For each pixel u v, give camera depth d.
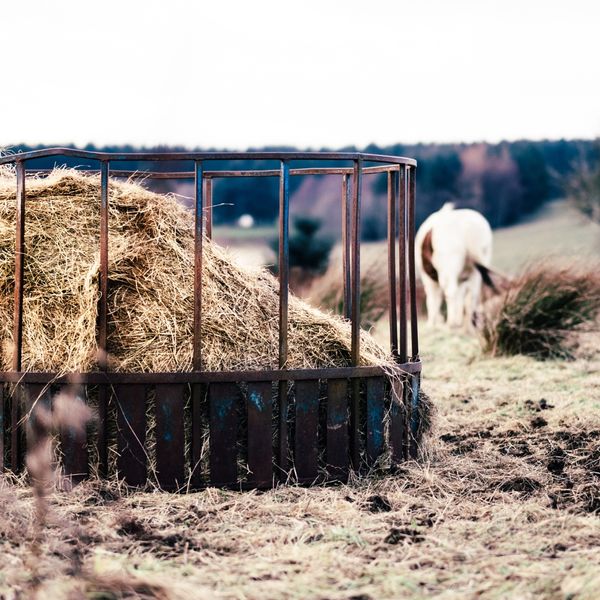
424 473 7.66
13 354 7.50
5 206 8.08
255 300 7.99
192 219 8.41
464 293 22.03
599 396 11.69
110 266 7.68
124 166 40.56
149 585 4.90
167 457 7.17
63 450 7.20
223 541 5.93
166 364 7.34
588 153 63.81
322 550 5.73
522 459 8.39
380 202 56.22
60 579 5.07
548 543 5.91
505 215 63.28
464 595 4.96
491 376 13.86
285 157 7.24
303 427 7.37
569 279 15.99
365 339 8.40
